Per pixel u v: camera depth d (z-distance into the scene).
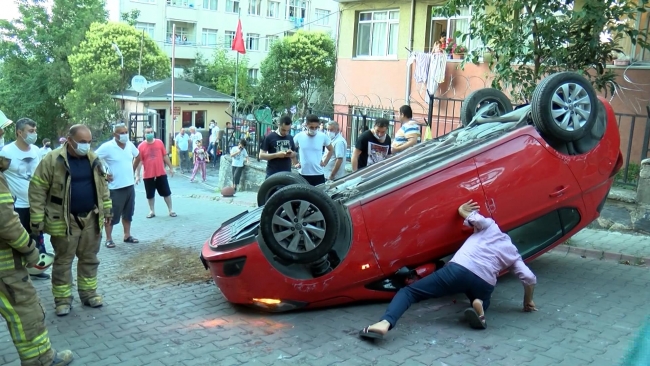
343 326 4.95
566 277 6.15
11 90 36.62
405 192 5.20
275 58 31.67
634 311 5.12
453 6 8.86
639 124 10.97
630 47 11.06
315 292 5.17
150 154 10.80
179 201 14.13
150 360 4.41
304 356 4.39
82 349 4.64
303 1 50.81
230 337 4.83
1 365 4.40
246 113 31.94
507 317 5.01
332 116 18.59
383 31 17.70
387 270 5.18
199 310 5.58
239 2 46.97
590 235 7.85
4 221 3.76
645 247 7.19
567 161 5.54
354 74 18.45
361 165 7.95
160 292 6.19
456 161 5.31
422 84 16.39
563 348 4.36
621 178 8.84
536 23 7.97
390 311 4.60
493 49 8.72
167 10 43.69
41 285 6.54
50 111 37.31
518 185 5.35
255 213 6.16
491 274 4.71
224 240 5.57
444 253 5.29
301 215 4.93
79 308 5.69
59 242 5.38
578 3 9.66
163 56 34.94
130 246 8.41
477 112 6.59
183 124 31.38
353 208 5.17
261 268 5.14
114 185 8.24
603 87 8.40
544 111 5.28
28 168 6.51
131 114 24.86
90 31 33.59
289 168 8.57
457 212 5.20
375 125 7.83
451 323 4.93
